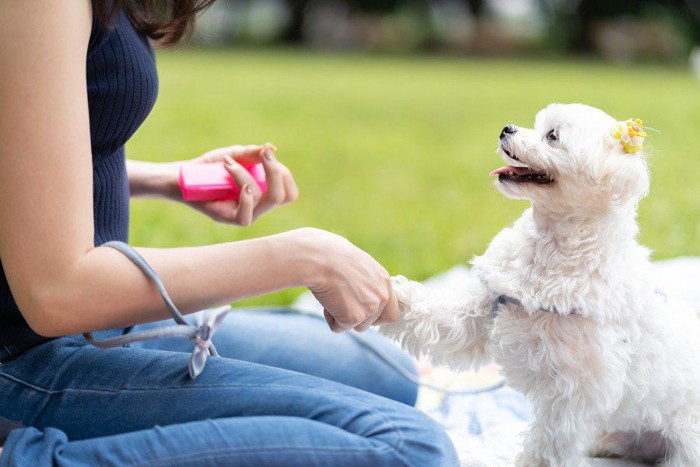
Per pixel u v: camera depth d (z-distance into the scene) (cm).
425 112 902
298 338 211
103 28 148
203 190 204
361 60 1528
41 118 128
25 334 158
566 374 172
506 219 487
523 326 178
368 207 514
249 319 214
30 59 128
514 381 185
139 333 141
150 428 145
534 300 174
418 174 613
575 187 174
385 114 891
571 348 172
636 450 206
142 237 407
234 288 141
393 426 143
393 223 476
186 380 148
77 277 131
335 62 1480
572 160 174
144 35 171
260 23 1806
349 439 139
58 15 131
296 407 144
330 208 508
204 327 144
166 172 218
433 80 1201
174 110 857
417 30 1727
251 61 1450
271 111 889
